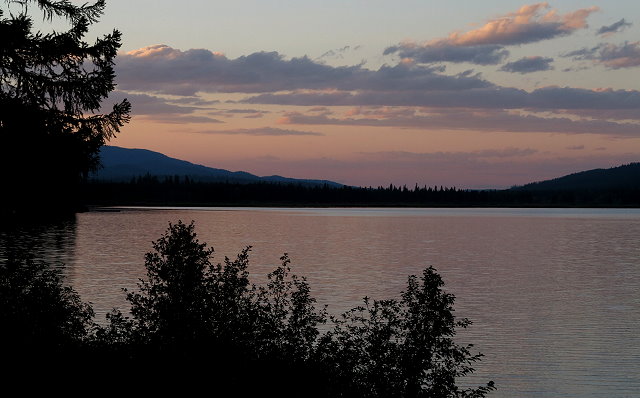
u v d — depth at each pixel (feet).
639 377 102.63
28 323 49.16
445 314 51.11
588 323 146.51
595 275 245.04
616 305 173.06
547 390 95.86
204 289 49.57
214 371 46.65
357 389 49.24
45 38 48.80
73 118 50.44
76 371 46.06
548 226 652.07
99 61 50.26
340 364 50.62
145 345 48.78
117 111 50.93
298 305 53.47
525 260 304.09
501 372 104.42
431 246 384.47
